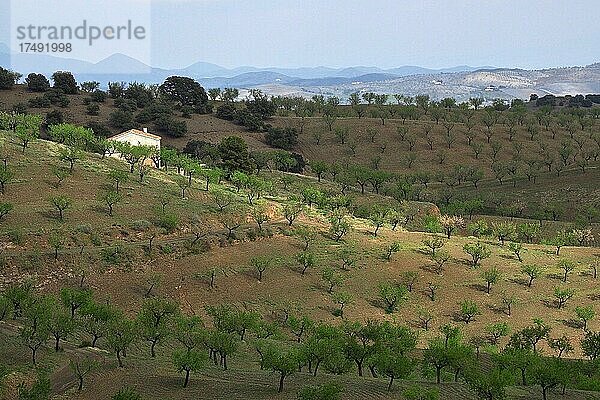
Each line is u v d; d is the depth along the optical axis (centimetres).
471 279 11731
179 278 10281
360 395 6694
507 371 7181
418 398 6272
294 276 11038
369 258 12050
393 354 7494
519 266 12438
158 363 7538
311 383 7088
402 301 10738
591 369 7875
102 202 12006
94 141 16462
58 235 10419
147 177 14275
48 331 7200
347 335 8475
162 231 11412
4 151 13675
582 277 12075
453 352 7425
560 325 10362
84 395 6462
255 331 8869
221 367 7675
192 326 8294
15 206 11200
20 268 9525
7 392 6306
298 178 19512
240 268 10906
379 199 17912
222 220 12431
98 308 7938
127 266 10194
